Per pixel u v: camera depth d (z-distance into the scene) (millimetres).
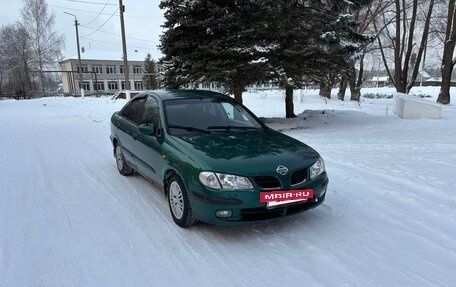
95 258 3504
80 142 9820
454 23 19031
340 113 14922
